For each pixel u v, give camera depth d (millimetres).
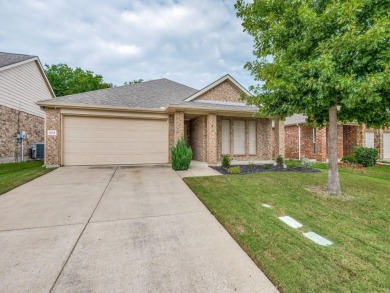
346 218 4145
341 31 4309
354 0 3650
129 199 5188
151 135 11422
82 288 2211
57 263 2623
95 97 11352
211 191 5781
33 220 3906
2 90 11719
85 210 4430
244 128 12750
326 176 7973
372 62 4031
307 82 4371
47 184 6590
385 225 3850
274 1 5023
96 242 3145
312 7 4828
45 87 16703
